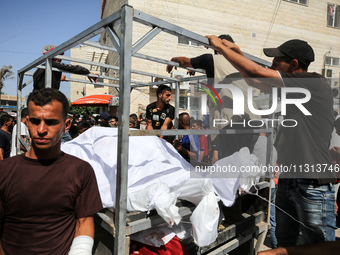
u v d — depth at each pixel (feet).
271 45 35.14
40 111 3.97
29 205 4.00
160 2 28.71
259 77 5.52
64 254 4.25
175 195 4.90
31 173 4.07
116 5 31.76
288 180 6.60
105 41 42.11
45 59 8.28
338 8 39.63
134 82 13.34
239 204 7.04
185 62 8.85
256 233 7.38
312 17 37.78
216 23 31.73
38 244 4.07
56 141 4.15
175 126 12.85
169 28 5.05
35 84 10.75
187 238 5.76
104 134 7.61
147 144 7.26
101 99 25.04
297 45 5.95
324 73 39.14
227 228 6.55
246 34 33.65
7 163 4.10
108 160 6.28
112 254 4.84
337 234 11.98
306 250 4.97
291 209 7.07
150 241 5.17
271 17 34.94
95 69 43.75
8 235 4.08
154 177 5.65
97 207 4.48
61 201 4.15
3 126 15.43
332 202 6.08
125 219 4.54
